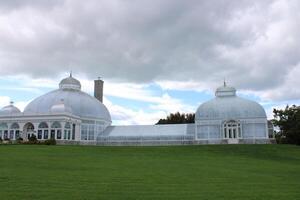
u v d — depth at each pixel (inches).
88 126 3713.1
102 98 4409.5
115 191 911.0
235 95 3708.2
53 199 798.5
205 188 990.4
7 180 1015.6
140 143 3627.0
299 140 3169.3
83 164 1526.8
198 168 1524.4
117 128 3875.5
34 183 986.1
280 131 3432.6
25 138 3380.9
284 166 1743.4
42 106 3671.3
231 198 857.5
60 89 3993.6
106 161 1704.0
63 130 3277.6
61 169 1325.0
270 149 2568.9
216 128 3440.0
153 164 1643.7
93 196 842.8
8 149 2096.5
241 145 2775.6
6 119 3435.0
